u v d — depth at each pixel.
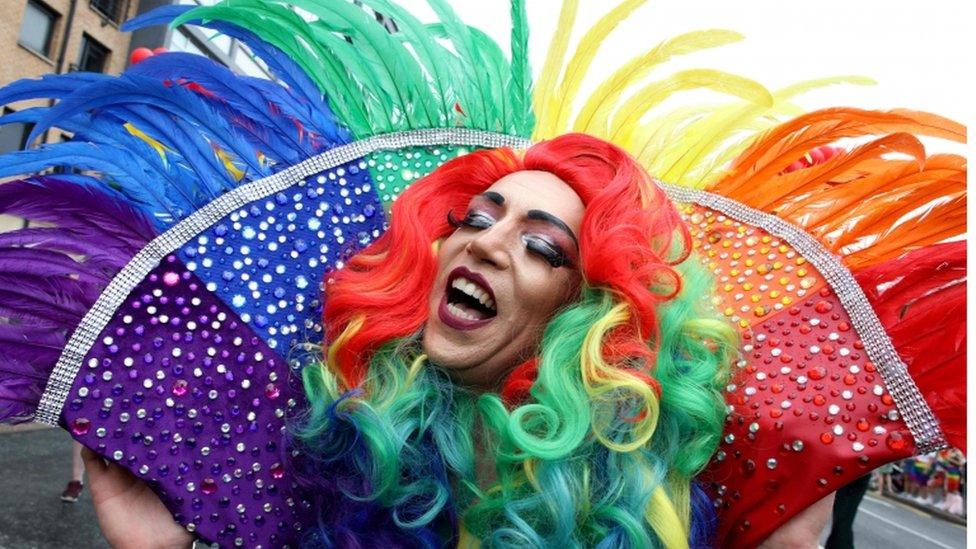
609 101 1.34
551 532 1.00
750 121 1.34
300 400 1.16
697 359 1.11
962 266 1.07
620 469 1.04
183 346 1.10
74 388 1.03
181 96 1.16
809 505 1.04
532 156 1.21
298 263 1.21
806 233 1.21
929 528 9.29
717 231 1.29
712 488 1.11
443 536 1.14
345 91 1.29
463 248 1.15
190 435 1.08
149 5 9.70
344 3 1.26
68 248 1.08
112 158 1.11
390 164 1.31
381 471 1.05
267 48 1.25
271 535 1.12
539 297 1.11
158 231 1.12
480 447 1.15
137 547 1.07
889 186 1.20
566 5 1.40
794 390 1.08
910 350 1.07
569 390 1.04
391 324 1.14
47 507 3.75
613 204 1.13
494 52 1.38
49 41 8.63
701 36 1.30
